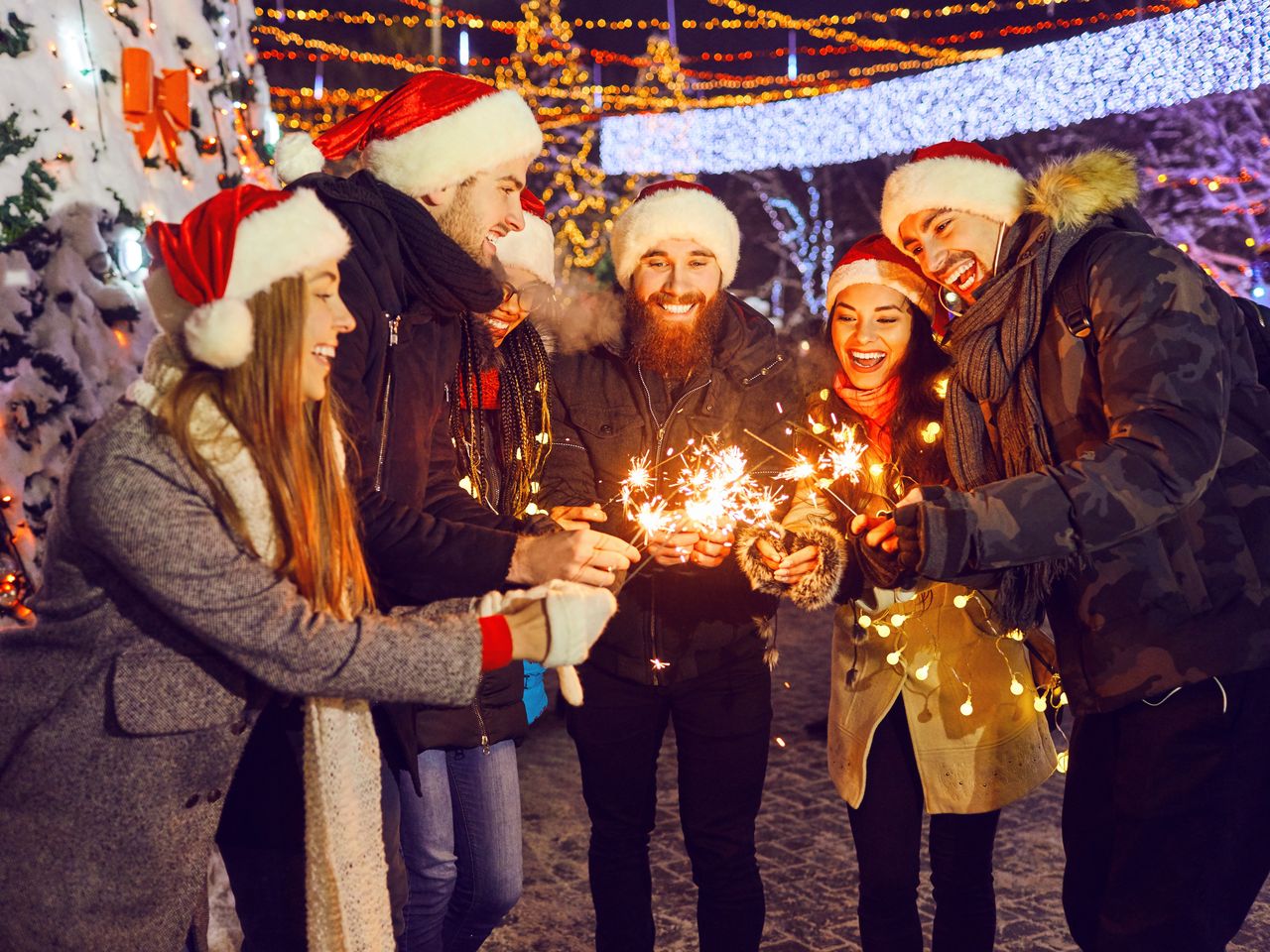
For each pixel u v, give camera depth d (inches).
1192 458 91.6
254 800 93.2
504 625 84.7
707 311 132.3
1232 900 100.2
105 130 126.0
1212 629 96.7
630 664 129.1
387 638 80.9
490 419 128.1
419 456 108.0
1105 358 96.9
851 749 128.0
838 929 158.2
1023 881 172.2
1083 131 565.6
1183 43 279.9
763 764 132.7
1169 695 98.4
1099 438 100.1
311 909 86.4
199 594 76.2
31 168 117.3
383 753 107.9
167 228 81.3
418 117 111.9
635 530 130.3
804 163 408.5
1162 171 522.9
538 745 244.1
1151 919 98.4
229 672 81.9
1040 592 105.6
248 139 155.3
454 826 122.8
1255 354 105.2
